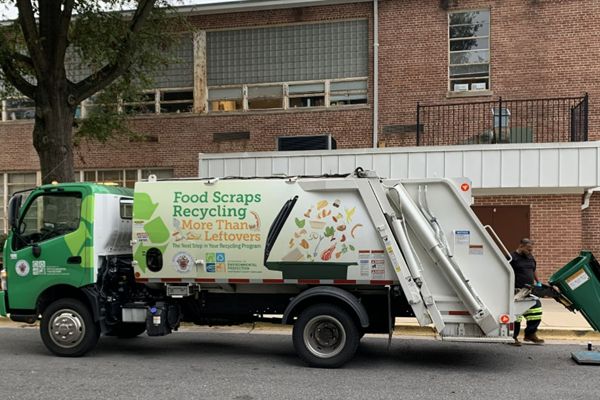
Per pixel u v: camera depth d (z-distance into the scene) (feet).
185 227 21.13
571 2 43.62
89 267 21.66
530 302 20.15
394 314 21.39
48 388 17.71
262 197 20.76
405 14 46.29
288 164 38.96
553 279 22.03
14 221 22.35
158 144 49.26
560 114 43.50
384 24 46.62
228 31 49.60
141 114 49.37
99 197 22.25
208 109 49.70
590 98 43.09
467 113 44.96
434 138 45.24
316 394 17.07
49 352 23.52
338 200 20.31
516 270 24.00
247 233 20.71
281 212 20.56
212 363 21.53
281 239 20.49
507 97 44.60
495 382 18.63
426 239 19.62
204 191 21.16
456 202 19.81
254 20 48.85
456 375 19.63
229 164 39.91
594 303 21.21
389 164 37.29
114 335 27.50
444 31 45.60
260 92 49.11
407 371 20.21
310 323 20.40
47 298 22.94
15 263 22.49
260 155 39.40
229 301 22.62
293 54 48.65
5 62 34.06
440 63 45.55
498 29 44.93
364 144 46.70
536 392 17.38
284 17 48.44
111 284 23.03
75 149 49.88
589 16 43.29
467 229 19.67
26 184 51.37
